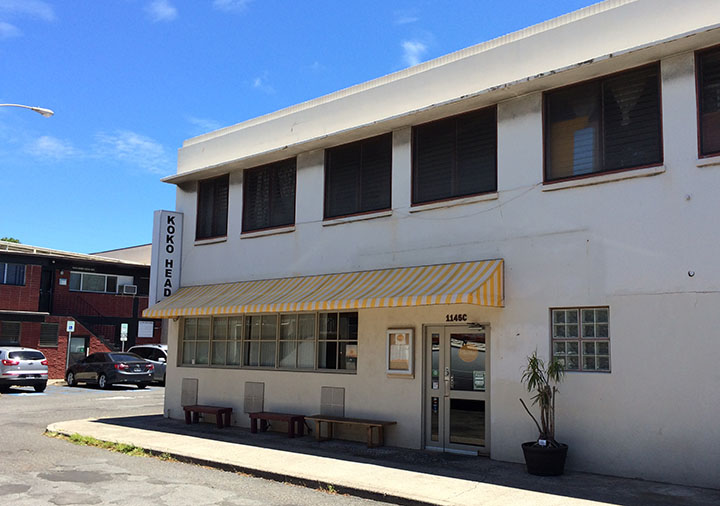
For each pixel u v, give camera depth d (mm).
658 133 10055
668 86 9930
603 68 10430
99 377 27734
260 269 15734
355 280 13188
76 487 9039
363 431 13102
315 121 15328
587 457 10055
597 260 10328
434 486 9031
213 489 9117
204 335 16938
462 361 11891
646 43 9734
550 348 10672
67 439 13547
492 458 11102
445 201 12344
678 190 9656
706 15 9766
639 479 9508
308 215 14867
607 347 10164
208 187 17719
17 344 31688
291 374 14578
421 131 13102
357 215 13797
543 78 10812
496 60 12133
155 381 30391
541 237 11008
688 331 9336
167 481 9594
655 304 9672
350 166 14328
